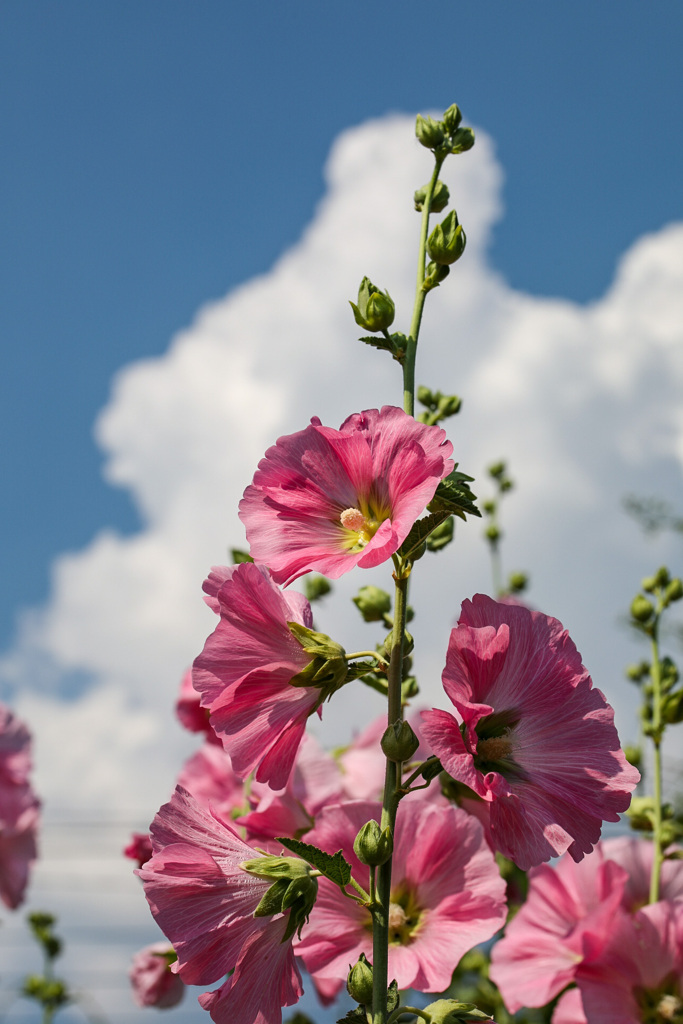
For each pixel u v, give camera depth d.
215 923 0.98
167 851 0.98
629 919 1.19
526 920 1.28
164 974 1.40
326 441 1.01
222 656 1.00
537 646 1.00
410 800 1.10
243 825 1.15
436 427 0.99
